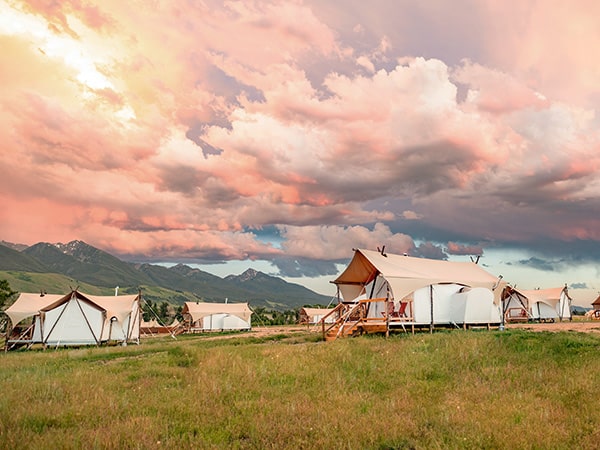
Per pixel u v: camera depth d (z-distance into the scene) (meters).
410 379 13.71
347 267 31.09
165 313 115.56
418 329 29.19
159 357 20.09
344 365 15.81
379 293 31.00
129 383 13.62
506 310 50.28
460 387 12.56
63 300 36.19
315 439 8.23
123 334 38.00
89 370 16.84
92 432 8.36
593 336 20.98
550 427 8.62
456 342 19.22
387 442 8.14
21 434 8.19
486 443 7.93
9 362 21.50
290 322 94.94
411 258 32.25
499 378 13.40
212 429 8.98
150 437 8.20
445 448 7.67
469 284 30.16
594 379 12.73
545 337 19.95
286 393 12.09
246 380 13.51
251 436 8.51
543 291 53.19
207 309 63.75
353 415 9.62
